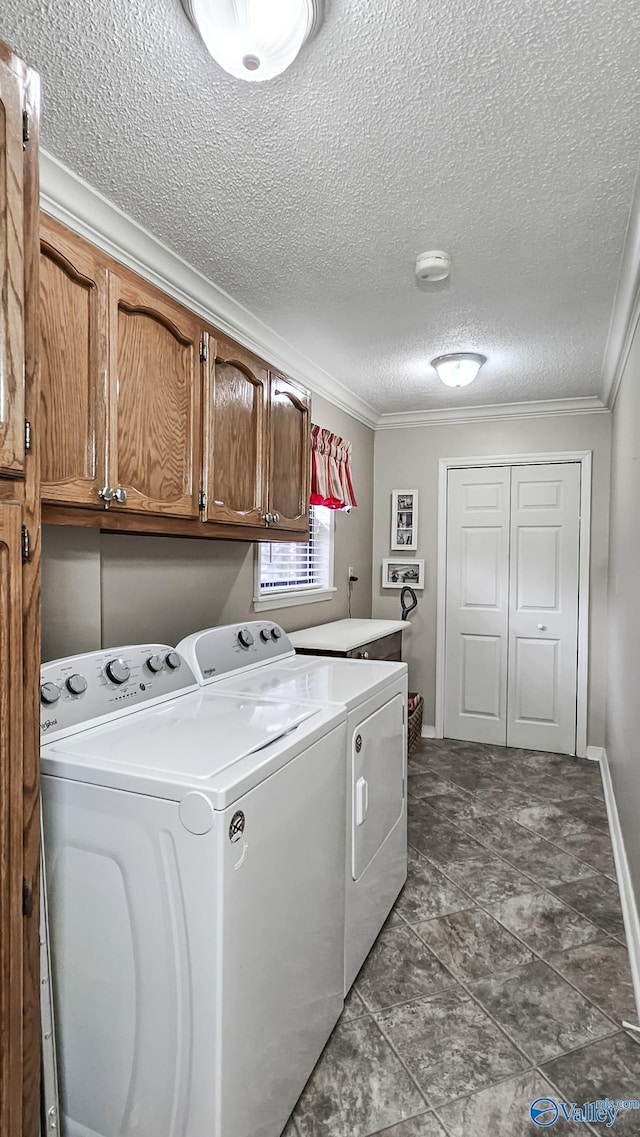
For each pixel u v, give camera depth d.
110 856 1.22
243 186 1.74
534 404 4.09
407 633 4.52
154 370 1.65
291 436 2.50
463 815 3.10
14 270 0.99
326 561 3.79
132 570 2.12
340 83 1.34
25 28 1.21
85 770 1.24
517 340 2.92
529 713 4.20
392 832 2.24
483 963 1.98
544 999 1.82
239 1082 1.18
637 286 2.15
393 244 2.05
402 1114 1.45
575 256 2.11
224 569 2.66
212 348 1.89
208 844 1.12
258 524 2.18
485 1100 1.49
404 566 4.50
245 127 1.49
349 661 2.46
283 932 1.37
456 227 1.94
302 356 3.16
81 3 1.15
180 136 1.53
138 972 1.21
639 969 1.86
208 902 1.12
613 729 3.31
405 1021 1.74
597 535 4.02
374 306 2.55
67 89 1.37
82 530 1.88
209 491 1.87
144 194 1.78
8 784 1.02
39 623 1.08
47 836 1.28
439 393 3.88
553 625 4.14
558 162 1.61
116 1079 1.25
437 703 4.45
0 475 0.99
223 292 2.41
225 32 1.14
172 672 1.84
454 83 1.34
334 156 1.60
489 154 1.58
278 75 1.28
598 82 1.33
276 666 2.35
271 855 1.30
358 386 3.73
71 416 1.37
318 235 2.00
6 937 1.02
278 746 1.38
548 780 3.61
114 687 1.61
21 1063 1.05
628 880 2.30
